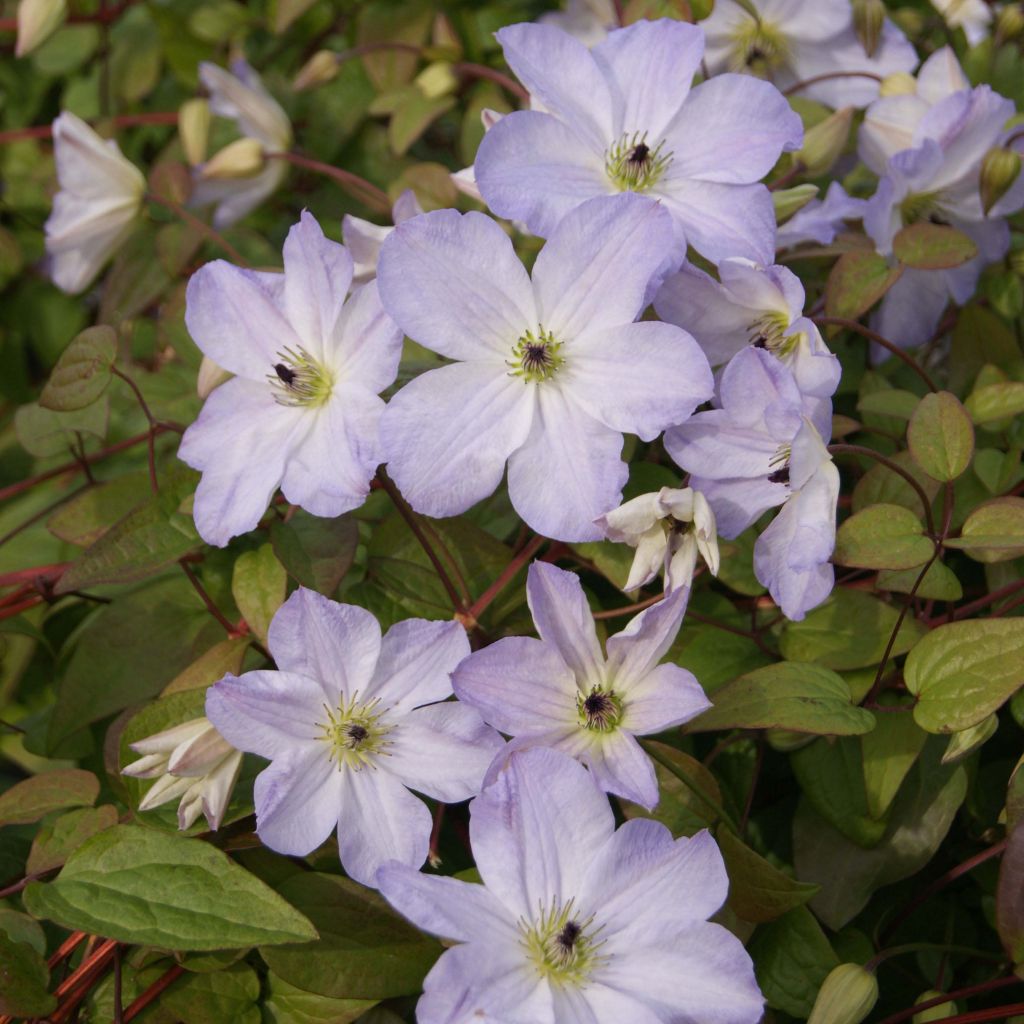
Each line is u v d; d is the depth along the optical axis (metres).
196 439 0.50
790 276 0.48
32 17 0.66
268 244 0.64
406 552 0.52
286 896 0.47
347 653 0.46
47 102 0.76
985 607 0.53
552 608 0.46
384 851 0.46
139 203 0.63
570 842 0.44
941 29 0.66
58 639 0.58
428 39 0.67
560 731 0.46
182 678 0.50
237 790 0.48
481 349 0.48
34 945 0.48
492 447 0.47
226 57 0.71
